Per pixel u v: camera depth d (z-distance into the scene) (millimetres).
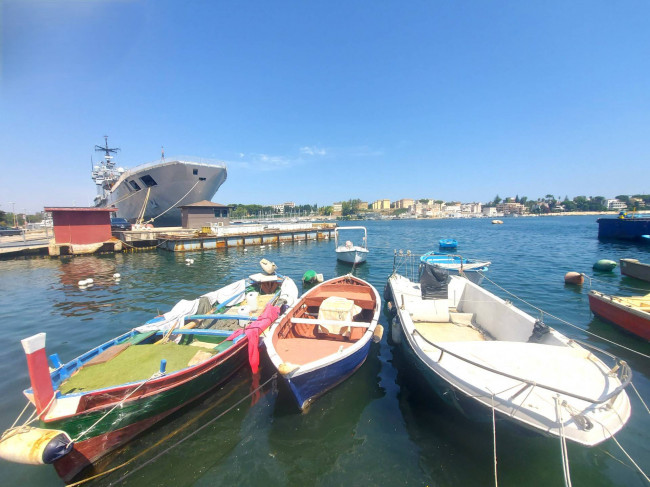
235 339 7285
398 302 8906
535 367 4645
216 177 40844
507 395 4250
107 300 13453
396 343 8398
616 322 9164
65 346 8852
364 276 18391
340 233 61250
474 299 8781
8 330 10078
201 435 5305
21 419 5562
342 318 7551
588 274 16891
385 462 4641
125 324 10500
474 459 4641
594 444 3592
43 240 34812
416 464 4582
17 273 20047
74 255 27531
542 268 18859
